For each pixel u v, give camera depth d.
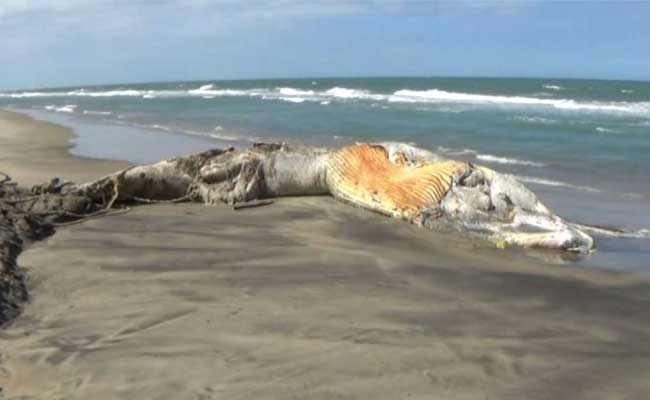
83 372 4.50
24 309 5.66
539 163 13.80
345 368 4.54
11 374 4.50
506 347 4.93
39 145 17.80
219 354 4.75
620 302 5.97
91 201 9.50
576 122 23.02
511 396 4.19
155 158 14.88
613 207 9.86
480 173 9.23
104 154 15.71
